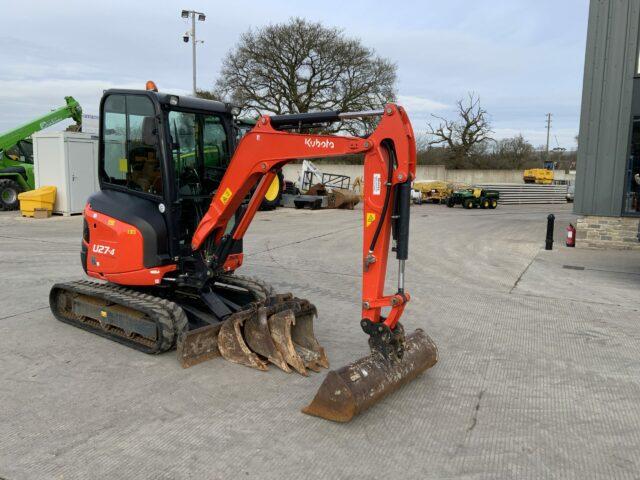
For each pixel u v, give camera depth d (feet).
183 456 11.56
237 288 20.72
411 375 14.99
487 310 23.66
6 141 62.18
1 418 13.10
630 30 38.83
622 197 40.60
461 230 54.95
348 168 126.21
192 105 18.35
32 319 20.90
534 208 98.37
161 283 18.67
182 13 92.58
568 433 12.96
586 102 40.86
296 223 58.03
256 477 10.85
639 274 31.76
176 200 18.06
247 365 16.39
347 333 20.15
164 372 15.97
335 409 13.04
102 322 18.69
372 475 11.03
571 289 27.84
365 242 13.74
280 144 15.29
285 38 106.63
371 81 110.42
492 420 13.55
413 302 24.90
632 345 19.24
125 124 18.54
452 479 10.97
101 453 11.61
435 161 160.35
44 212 55.06
